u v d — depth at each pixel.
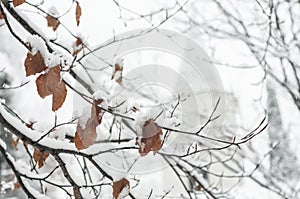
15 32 2.78
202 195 5.23
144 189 3.54
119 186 2.88
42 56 2.27
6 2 2.89
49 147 2.72
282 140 7.87
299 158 8.03
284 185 7.87
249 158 7.33
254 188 7.59
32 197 2.93
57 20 3.18
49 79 2.26
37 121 3.33
